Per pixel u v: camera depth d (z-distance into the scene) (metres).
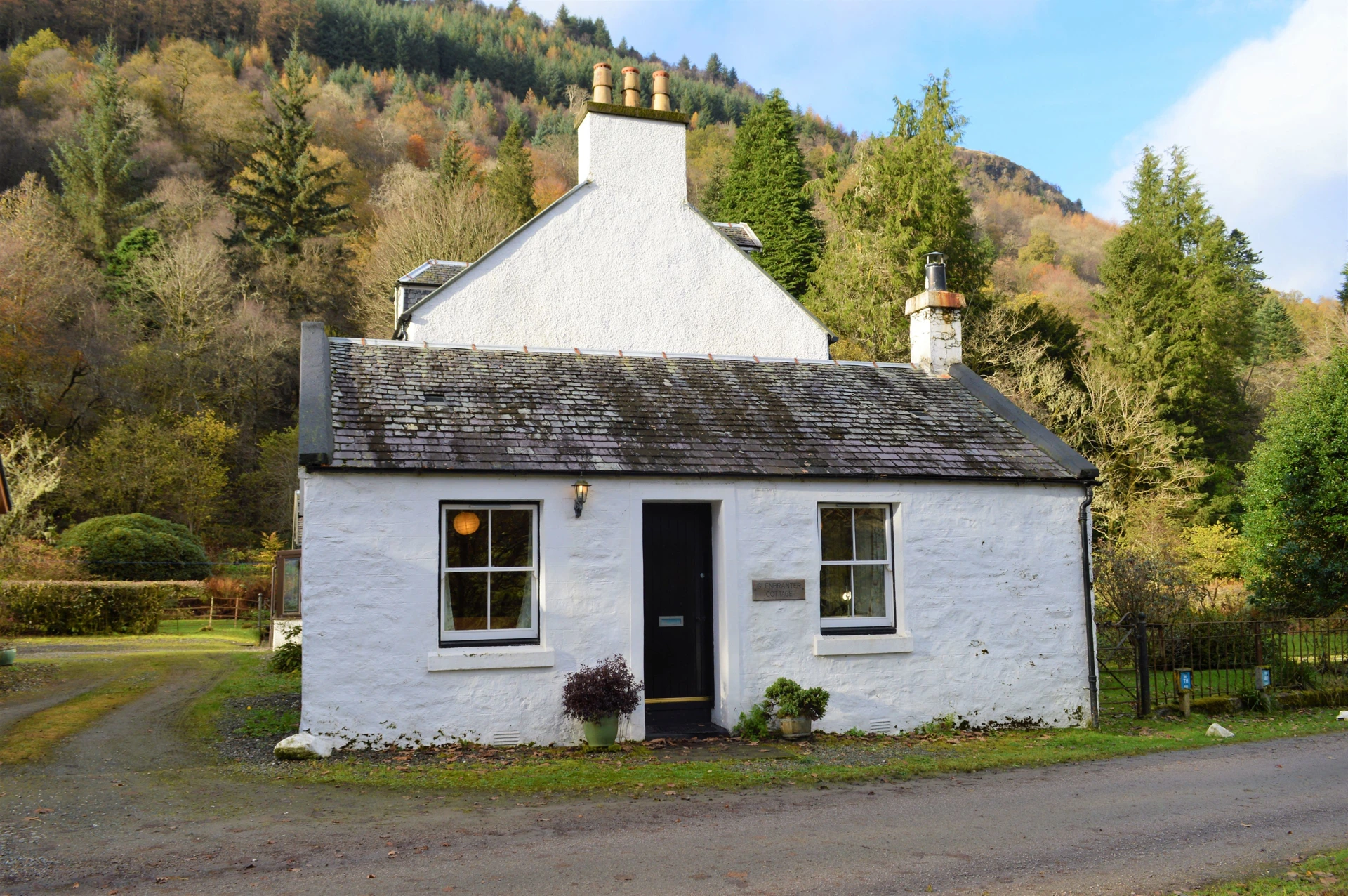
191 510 35.62
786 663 10.96
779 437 11.80
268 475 38.75
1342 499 18.19
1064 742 10.74
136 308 41.91
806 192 40.16
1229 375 39.53
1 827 6.70
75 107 54.62
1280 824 7.24
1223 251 40.34
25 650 21.61
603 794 7.92
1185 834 6.92
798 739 10.53
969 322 32.53
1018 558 12.00
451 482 9.99
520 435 10.71
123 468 34.22
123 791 7.88
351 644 9.53
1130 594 18.31
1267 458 20.44
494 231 42.00
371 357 11.84
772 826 6.99
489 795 7.84
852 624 11.47
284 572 22.89
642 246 17.73
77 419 37.91
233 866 5.90
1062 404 30.12
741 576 10.91
